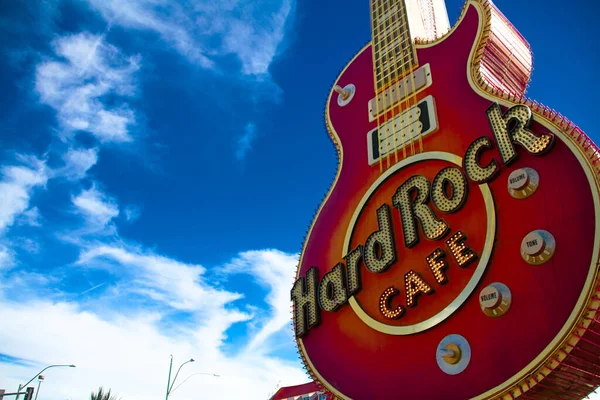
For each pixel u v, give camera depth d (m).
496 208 17.36
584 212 15.08
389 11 28.69
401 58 25.41
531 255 15.59
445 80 22.36
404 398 17.25
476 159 18.50
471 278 16.98
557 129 16.73
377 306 19.86
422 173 20.97
